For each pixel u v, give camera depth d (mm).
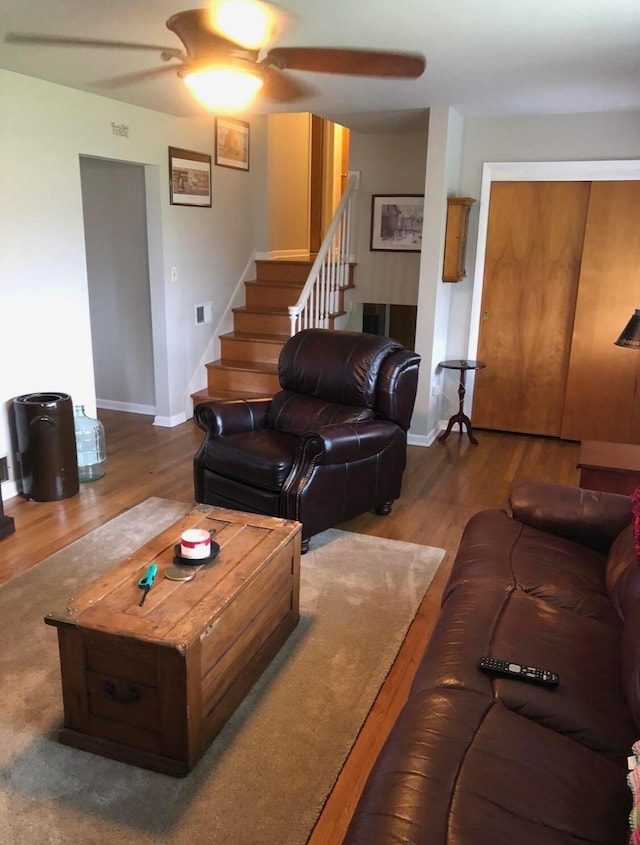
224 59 2660
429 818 1175
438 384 5133
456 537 3459
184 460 4551
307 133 6828
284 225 6570
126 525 3512
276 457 3205
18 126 3613
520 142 4719
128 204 5090
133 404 5680
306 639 2535
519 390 5258
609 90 3734
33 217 3781
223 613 1939
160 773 1888
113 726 1920
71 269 4090
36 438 3689
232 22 2516
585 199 4730
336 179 7527
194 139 5160
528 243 4941
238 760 1944
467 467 4539
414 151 5523
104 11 2514
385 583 2967
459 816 1182
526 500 2539
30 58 3229
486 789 1250
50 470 3758
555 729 1474
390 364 3564
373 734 2066
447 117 4332
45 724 2068
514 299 5082
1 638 2502
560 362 5094
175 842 1684
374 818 1197
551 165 4672
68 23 2670
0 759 1933
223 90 2768
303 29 2625
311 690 2252
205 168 5328
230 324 5992
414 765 1302
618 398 4980
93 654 1863
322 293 5465
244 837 1702
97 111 4141
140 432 5168
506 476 4375
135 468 4391
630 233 4656
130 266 5270
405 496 4012
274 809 1786
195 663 1822
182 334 5332
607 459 2955
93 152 4156
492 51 2938
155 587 2008
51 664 2355
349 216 5766
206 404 3625
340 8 2387
